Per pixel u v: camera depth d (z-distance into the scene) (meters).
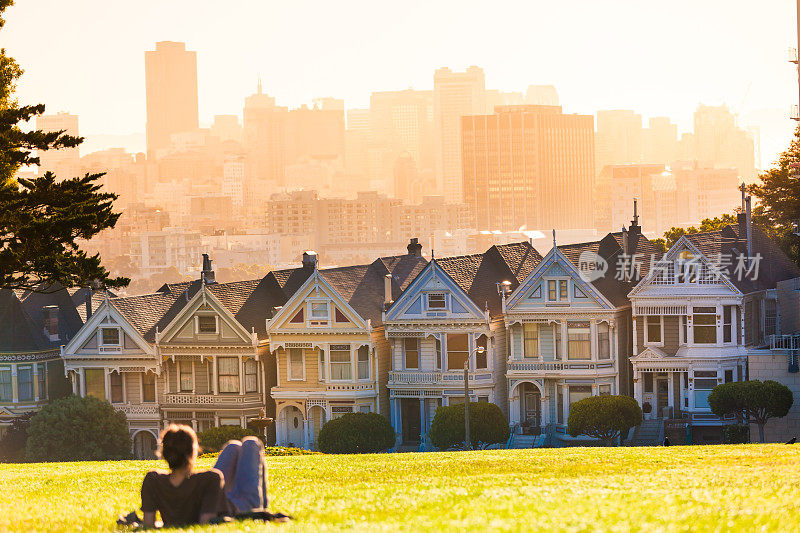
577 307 111.62
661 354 111.62
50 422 112.00
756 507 30.11
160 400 119.06
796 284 111.25
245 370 116.38
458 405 105.88
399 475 51.06
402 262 129.25
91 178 67.88
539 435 112.38
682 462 54.34
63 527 32.03
